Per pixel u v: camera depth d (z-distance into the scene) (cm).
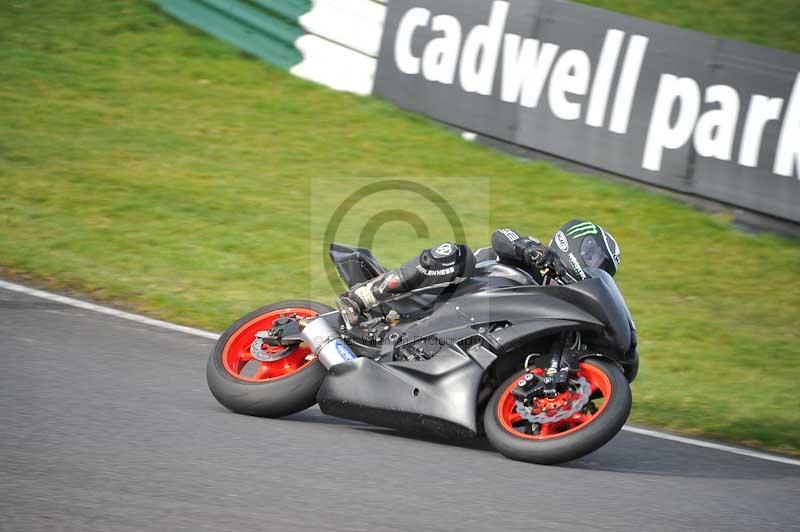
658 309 3198
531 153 4156
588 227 1933
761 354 2917
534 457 1734
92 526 1289
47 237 3206
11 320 2470
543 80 4084
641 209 3828
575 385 1794
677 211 3831
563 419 1762
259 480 1526
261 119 4362
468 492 1563
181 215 3522
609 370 1795
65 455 1559
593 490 1642
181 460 1588
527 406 1803
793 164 3656
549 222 3688
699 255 3584
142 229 3375
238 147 4116
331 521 1379
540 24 4069
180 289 2931
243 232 3444
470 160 4112
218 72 4747
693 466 1942
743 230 3753
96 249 3159
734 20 4981
